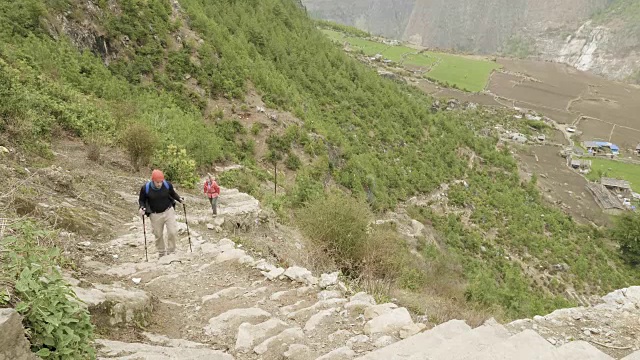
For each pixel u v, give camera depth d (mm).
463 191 51531
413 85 113000
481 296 16344
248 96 35812
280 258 10703
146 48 33250
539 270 40594
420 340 4727
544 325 6223
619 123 104500
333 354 4734
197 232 11352
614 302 7059
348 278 10062
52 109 16453
